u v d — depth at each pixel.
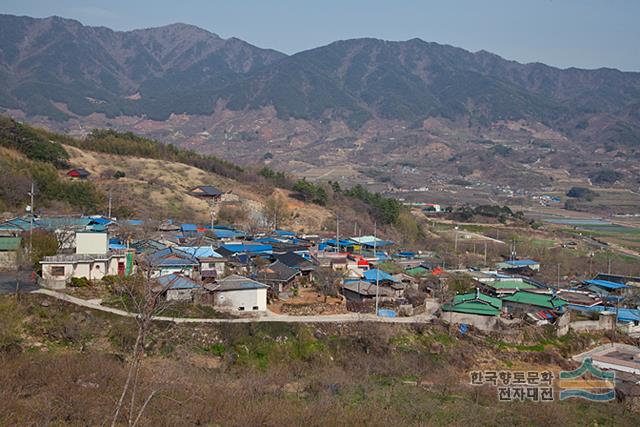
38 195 66.12
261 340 36.19
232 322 36.78
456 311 44.12
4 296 34.34
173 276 39.16
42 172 72.19
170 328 34.84
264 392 29.22
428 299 48.72
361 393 31.23
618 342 47.69
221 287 39.56
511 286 53.75
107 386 26.00
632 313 52.09
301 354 36.47
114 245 46.94
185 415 24.09
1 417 21.08
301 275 50.66
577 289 62.91
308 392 30.75
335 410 27.31
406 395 31.61
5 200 62.00
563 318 46.50
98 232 41.84
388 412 28.06
